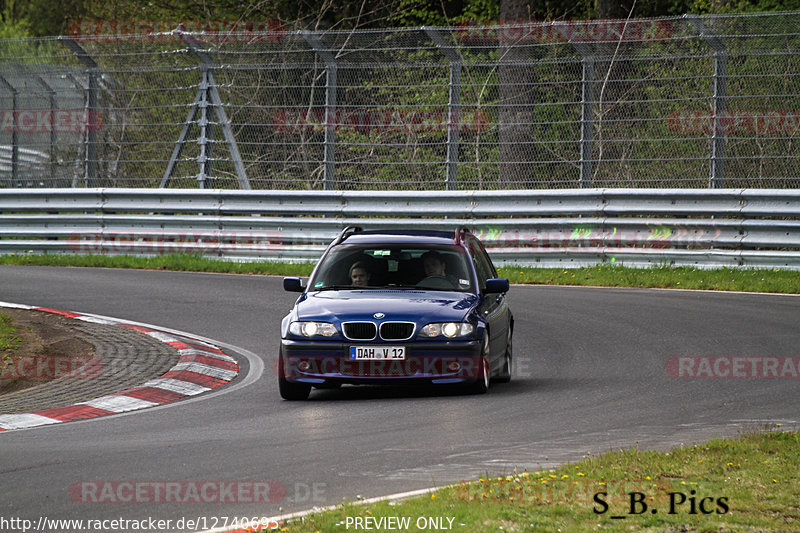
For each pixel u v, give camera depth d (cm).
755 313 5244
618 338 4656
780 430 2881
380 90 7162
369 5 11669
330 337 3512
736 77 6588
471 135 7031
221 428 3095
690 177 6731
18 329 4756
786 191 6456
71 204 7712
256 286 6328
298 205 7300
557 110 6900
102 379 3897
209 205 7450
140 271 7069
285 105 7406
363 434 2947
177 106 7556
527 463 2547
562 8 11619
